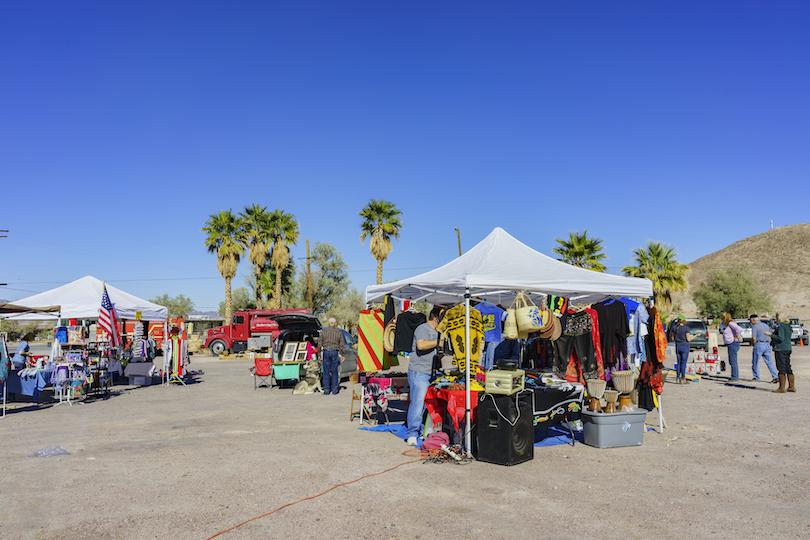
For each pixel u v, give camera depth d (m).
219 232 34.91
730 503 4.51
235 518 4.23
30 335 43.12
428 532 3.92
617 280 7.06
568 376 6.92
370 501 4.60
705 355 14.54
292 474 5.42
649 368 7.21
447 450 5.96
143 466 5.75
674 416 8.56
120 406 10.18
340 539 3.81
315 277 42.59
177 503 4.58
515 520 4.14
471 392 6.23
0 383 9.81
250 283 41.88
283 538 3.83
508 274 6.85
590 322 6.71
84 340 13.20
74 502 4.62
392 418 8.59
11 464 5.87
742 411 8.97
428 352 6.92
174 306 61.22
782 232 130.12
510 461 5.65
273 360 13.02
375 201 34.72
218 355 26.31
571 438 6.98
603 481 5.15
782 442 6.72
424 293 8.52
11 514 4.35
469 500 4.61
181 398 11.30
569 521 4.12
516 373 5.81
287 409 9.69
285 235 36.94
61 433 7.57
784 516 4.20
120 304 14.54
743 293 56.06
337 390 11.97
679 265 26.11
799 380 13.40
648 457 6.06
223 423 8.29
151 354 15.13
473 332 6.37
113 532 3.96
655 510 4.35
